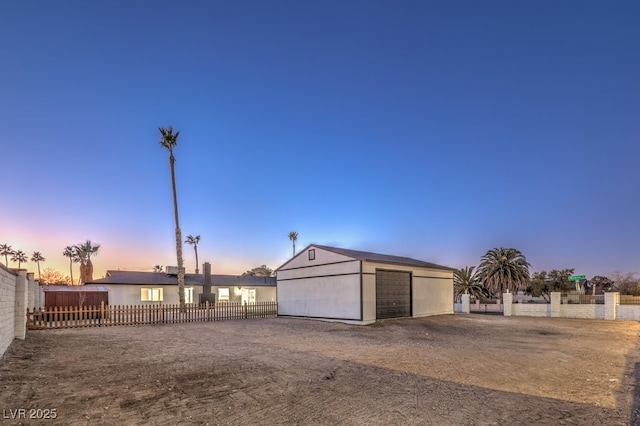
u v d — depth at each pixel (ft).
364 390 24.56
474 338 53.72
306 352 37.73
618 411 21.59
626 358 38.63
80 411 18.83
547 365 34.50
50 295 79.77
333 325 66.69
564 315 90.79
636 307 82.23
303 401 21.86
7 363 28.58
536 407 22.06
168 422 17.92
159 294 116.47
